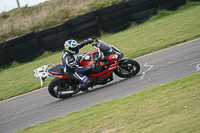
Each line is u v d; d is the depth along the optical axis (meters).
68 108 20.44
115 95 20.16
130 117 14.30
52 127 16.33
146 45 32.84
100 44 21.39
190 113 12.52
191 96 14.57
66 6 50.88
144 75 22.80
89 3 50.38
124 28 45.41
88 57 21.67
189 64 22.47
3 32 46.56
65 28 42.69
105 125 14.25
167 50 28.84
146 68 24.75
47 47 42.69
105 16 44.09
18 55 41.09
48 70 22.16
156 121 12.81
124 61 22.11
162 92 17.03
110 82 23.97
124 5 44.94
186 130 11.02
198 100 13.71
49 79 29.28
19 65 41.12
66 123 16.38
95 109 17.73
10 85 31.03
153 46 31.59
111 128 13.70
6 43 40.41
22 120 20.48
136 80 22.08
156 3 46.25
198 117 11.79
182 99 14.55
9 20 49.12
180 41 30.42
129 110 15.37
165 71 22.42
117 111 15.83
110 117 15.12
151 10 45.91
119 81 23.30
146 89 18.89
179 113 12.93
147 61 26.97
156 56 27.83
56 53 42.72
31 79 31.36
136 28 43.84
